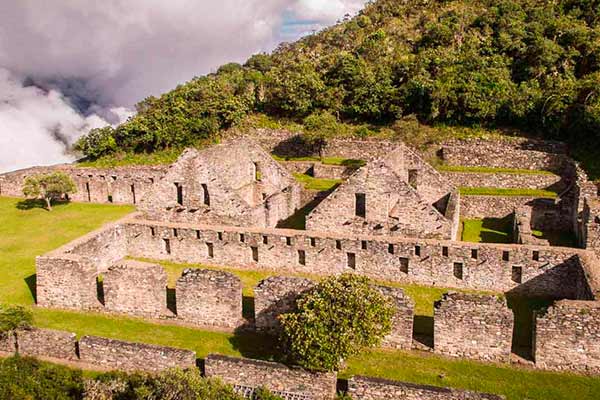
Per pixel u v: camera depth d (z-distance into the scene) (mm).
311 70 88875
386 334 28438
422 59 80750
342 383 27797
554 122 64875
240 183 55250
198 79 112188
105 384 25125
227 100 83188
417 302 36906
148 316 35469
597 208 40781
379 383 25531
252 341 32312
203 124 80562
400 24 104188
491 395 24453
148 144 80438
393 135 72125
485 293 38031
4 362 26938
